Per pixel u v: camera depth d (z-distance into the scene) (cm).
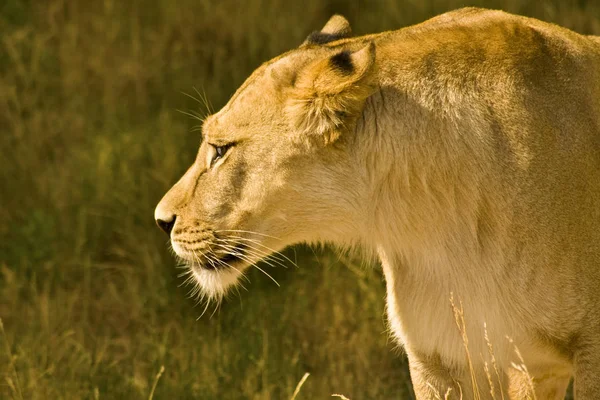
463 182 725
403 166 729
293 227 754
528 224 713
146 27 1484
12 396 975
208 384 1000
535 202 712
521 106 719
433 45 736
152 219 1208
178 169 1236
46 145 1338
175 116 1345
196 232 767
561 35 758
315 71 713
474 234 730
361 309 1104
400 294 771
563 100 725
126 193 1229
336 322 1091
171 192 788
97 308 1148
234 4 1489
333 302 1113
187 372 1020
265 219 751
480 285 736
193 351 1048
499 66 727
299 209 745
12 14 1481
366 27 1467
